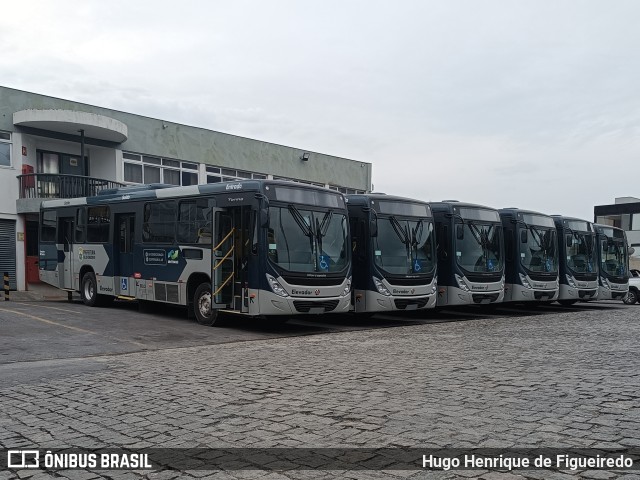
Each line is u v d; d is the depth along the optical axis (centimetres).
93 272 1903
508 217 2056
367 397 704
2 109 2414
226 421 616
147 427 603
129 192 1781
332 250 1461
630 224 5738
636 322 1694
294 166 3728
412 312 2094
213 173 3238
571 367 895
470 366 909
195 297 1541
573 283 2212
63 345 1183
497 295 1888
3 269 2423
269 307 1341
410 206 1714
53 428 607
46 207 2123
